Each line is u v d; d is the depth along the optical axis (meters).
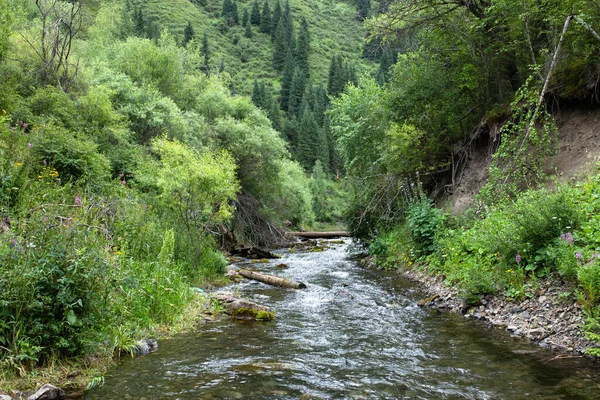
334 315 7.02
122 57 24.48
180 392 3.74
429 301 7.75
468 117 13.53
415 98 13.61
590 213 6.37
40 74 15.30
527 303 6.07
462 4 12.60
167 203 10.45
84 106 14.02
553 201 6.54
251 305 7.15
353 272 12.10
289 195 29.06
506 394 3.70
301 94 93.88
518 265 6.57
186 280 8.54
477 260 7.81
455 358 4.73
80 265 4.21
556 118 10.10
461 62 13.40
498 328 5.94
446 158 14.22
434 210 11.21
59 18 17.67
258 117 25.92
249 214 22.14
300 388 3.88
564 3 8.98
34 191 7.54
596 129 8.87
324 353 4.98
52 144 9.91
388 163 14.32
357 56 115.44
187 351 4.99
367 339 5.57
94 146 10.98
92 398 3.55
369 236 15.92
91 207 7.21
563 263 5.69
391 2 13.70
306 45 120.38
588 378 4.00
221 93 26.02
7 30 14.47
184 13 121.31
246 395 3.70
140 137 17.47
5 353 3.71
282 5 149.12
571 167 8.78
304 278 11.09
